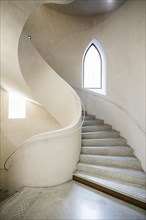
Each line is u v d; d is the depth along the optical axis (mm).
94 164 3252
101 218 2088
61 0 2328
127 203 2393
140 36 3258
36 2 2119
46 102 4102
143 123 3092
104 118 4738
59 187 2895
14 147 4965
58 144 2988
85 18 5207
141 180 2645
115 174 2852
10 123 4938
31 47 3520
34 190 2836
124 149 3455
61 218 2107
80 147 3488
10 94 4988
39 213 2213
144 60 3086
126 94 3857
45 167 2941
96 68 5473
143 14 3172
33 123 5105
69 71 5387
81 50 5320
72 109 3781
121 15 4129
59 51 5363
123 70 4008
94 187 2803
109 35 4613
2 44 2896
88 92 5184
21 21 2383
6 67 3531
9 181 3742
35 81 3738
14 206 2438
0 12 2328
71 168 3150
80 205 2361
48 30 5293
